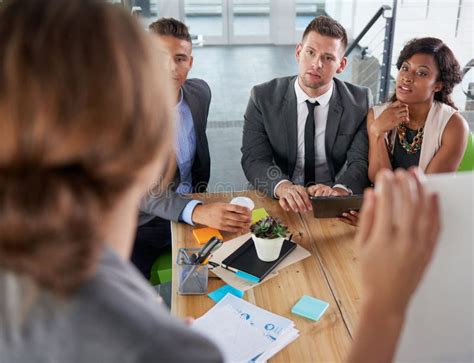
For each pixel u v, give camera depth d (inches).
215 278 53.4
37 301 13.3
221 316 47.0
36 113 12.0
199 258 52.1
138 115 13.2
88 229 12.8
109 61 12.6
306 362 42.3
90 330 13.2
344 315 47.8
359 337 17.7
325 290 51.4
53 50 12.2
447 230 21.3
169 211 64.7
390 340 17.5
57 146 12.2
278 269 54.7
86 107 12.2
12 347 13.7
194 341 14.2
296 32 288.8
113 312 13.4
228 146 158.4
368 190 17.8
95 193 13.1
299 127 84.7
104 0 13.7
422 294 22.4
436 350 23.8
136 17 14.5
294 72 243.0
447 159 76.8
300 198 67.6
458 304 22.8
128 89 12.9
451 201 21.3
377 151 78.2
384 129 76.5
